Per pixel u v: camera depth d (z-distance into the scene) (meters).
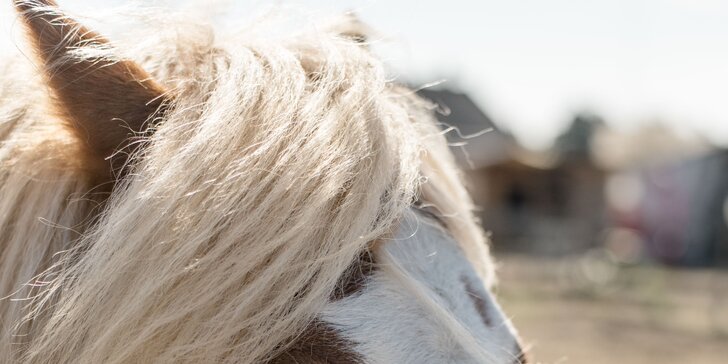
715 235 18.39
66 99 1.12
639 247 18.77
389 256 1.15
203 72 1.17
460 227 1.28
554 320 9.15
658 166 18.94
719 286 12.87
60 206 1.16
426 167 1.29
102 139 1.13
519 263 15.32
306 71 1.21
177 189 1.09
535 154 19.78
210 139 1.11
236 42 1.22
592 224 19.39
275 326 1.09
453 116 20.23
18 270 1.15
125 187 1.12
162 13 1.23
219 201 1.09
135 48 1.20
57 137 1.15
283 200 1.10
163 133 1.12
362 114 1.16
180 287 1.08
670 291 12.38
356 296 1.13
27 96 1.17
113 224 1.10
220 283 1.08
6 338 1.13
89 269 1.10
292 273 1.10
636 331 8.66
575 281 12.81
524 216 19.17
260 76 1.16
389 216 1.14
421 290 1.14
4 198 1.16
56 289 1.13
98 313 1.08
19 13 1.11
